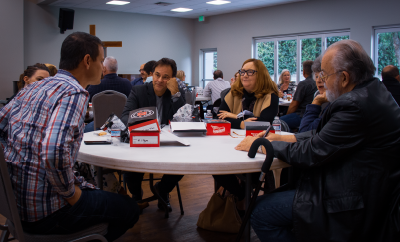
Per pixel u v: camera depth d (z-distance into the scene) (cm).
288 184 179
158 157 132
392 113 120
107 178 209
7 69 811
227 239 205
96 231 119
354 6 810
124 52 1088
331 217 119
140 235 211
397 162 120
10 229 117
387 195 118
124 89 417
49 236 112
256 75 238
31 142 105
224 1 920
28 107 109
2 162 96
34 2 912
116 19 1064
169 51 1179
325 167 125
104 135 191
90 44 121
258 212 139
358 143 117
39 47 929
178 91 244
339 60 127
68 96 106
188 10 1049
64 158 100
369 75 127
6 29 804
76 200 113
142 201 230
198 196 288
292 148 129
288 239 138
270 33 991
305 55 933
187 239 206
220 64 1141
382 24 769
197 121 215
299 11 918
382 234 117
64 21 927
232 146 159
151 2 930
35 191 106
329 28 861
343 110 120
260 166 128
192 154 139
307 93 418
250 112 236
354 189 118
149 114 161
